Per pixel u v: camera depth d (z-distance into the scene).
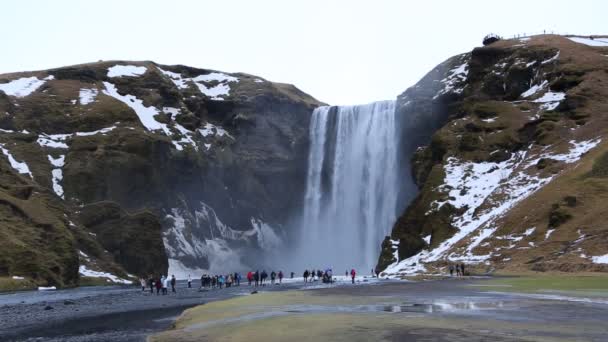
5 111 134.75
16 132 131.00
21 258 83.38
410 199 132.62
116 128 136.12
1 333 31.45
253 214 149.62
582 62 112.81
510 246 71.06
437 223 89.81
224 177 149.88
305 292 46.09
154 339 22.73
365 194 143.50
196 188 142.12
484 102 115.00
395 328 20.62
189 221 135.00
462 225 86.25
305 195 155.38
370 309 28.45
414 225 95.44
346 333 19.83
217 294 59.50
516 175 91.06
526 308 26.69
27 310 45.97
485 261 69.88
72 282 89.81
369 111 148.88
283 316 26.42
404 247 93.50
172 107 159.38
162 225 129.75
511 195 86.06
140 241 112.88
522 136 101.06
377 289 46.81
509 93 119.81
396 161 138.25
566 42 128.38
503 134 103.00
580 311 25.17
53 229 94.12
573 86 107.00
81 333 30.20
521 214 77.44
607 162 76.12
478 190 93.19
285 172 155.12
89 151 128.00
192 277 125.69
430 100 134.00
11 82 153.12
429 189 98.94
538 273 58.50
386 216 136.88
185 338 21.95
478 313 24.95
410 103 136.00
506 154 99.00
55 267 87.19
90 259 101.88
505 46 132.38
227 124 160.00
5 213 90.94
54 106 141.75
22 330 32.59
